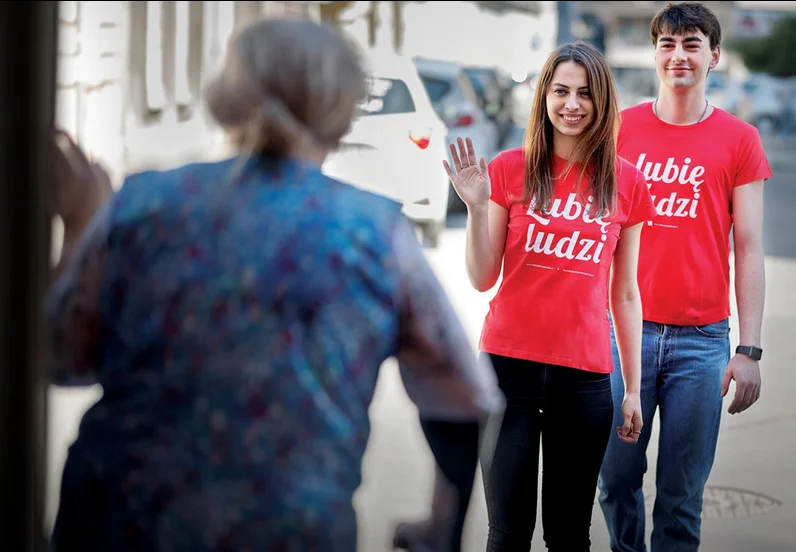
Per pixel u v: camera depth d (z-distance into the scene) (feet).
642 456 28.53
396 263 12.69
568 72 23.54
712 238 27.48
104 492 12.38
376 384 12.76
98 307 12.82
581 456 24.16
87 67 67.15
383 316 12.57
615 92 23.90
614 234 24.25
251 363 12.23
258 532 12.09
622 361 26.17
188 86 67.87
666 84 27.53
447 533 13.56
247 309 12.31
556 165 24.08
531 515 24.20
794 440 43.42
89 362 13.08
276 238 12.44
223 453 12.18
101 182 13.65
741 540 32.94
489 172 24.57
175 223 12.62
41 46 10.30
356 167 81.56
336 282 12.38
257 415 12.19
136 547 12.30
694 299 27.43
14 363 10.39
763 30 298.35
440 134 84.84
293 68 12.95
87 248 12.86
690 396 27.61
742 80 251.19
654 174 27.68
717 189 27.37
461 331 13.12
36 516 10.63
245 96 13.01
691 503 28.22
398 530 13.94
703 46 27.12
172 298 12.43
